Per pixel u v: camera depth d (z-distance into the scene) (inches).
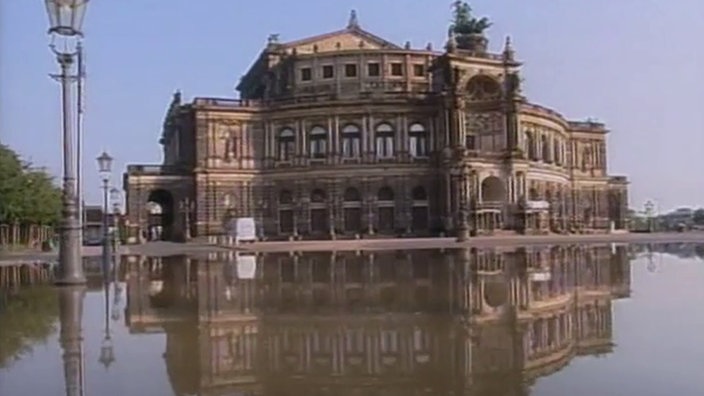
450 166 4370.1
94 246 3563.0
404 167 4505.4
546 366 467.5
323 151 4606.3
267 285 1162.6
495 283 1125.7
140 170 4645.7
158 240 4675.2
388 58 4845.0
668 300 847.1
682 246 2849.4
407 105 4554.6
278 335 620.1
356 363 490.9
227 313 780.0
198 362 504.1
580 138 5625.0
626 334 593.0
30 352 547.2
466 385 419.2
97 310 823.1
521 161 4480.8
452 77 4586.6
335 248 3075.8
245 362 502.9
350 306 826.2
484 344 554.3
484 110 4532.5
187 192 4702.3
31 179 3713.1
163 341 597.6
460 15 4997.5
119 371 474.9
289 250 2945.4
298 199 4603.8
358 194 4534.9
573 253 2278.5
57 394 413.1
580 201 5585.6
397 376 447.8
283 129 4692.4
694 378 427.5
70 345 579.8
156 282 1263.5
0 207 3393.2
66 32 1063.6
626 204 5974.4
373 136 4552.2
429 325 659.4
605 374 440.8
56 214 3858.3
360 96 4608.8
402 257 2127.2
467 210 4328.3
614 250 2492.6
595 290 986.7
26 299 952.9
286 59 4963.1
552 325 649.6
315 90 4864.7
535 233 4439.0
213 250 3053.6
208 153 4626.0
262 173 4702.3
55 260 2242.9
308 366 485.1
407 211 4498.0
